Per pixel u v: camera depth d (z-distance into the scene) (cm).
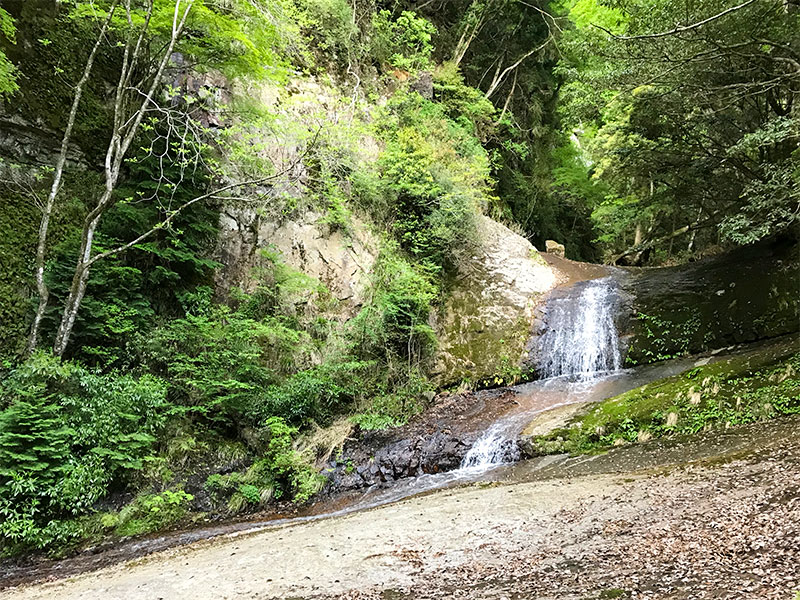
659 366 1176
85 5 1056
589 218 2769
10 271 978
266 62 1197
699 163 1321
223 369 1123
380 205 1566
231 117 1352
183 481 945
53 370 839
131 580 595
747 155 1316
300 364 1263
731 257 1437
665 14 993
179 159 1219
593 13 1953
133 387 935
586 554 473
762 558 389
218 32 1081
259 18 1148
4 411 820
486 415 1148
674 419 862
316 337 1319
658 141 1350
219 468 1003
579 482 735
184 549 733
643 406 930
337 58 1688
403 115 1712
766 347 1047
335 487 988
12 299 966
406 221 1567
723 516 496
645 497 607
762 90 1069
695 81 1108
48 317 979
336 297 1389
